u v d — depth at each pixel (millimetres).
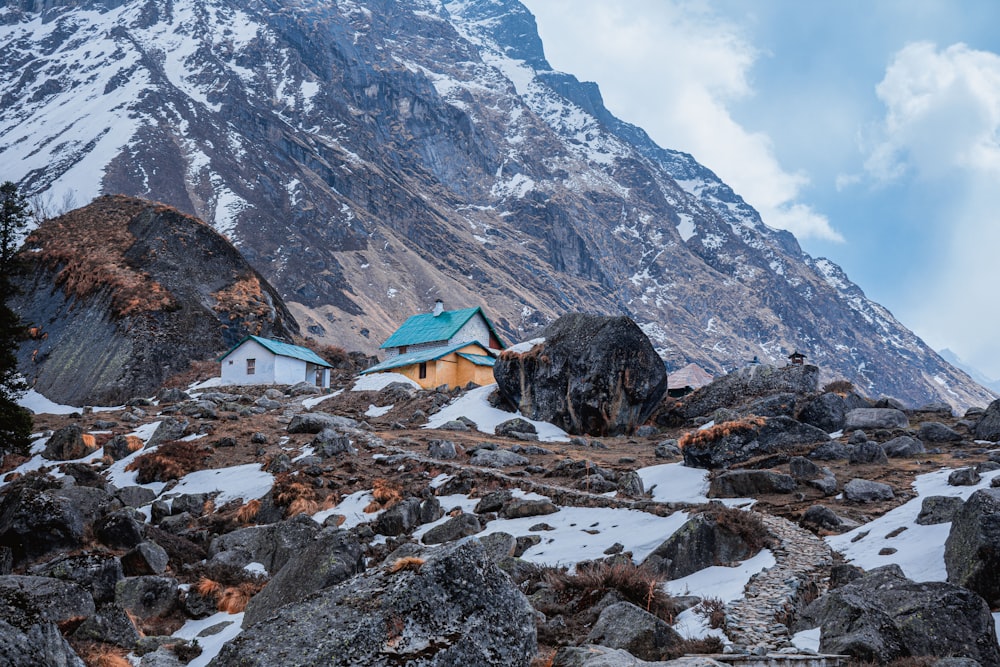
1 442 43344
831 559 20250
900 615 13781
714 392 49125
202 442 46156
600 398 48406
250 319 92625
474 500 32469
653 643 13844
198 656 17828
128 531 28516
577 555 22938
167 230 100688
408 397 60062
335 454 40969
